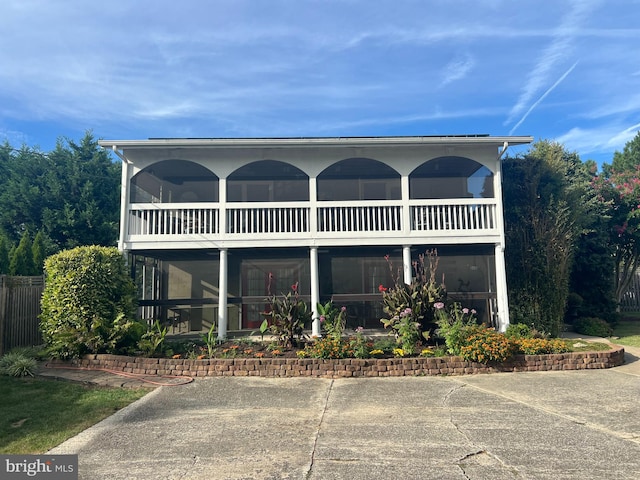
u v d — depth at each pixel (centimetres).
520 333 912
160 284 1248
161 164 1114
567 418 472
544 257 1071
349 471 338
